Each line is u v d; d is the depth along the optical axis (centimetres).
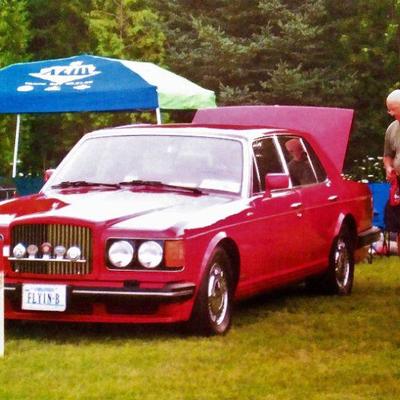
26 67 1875
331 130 1608
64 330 1059
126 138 1172
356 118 4162
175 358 912
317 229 1259
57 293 986
